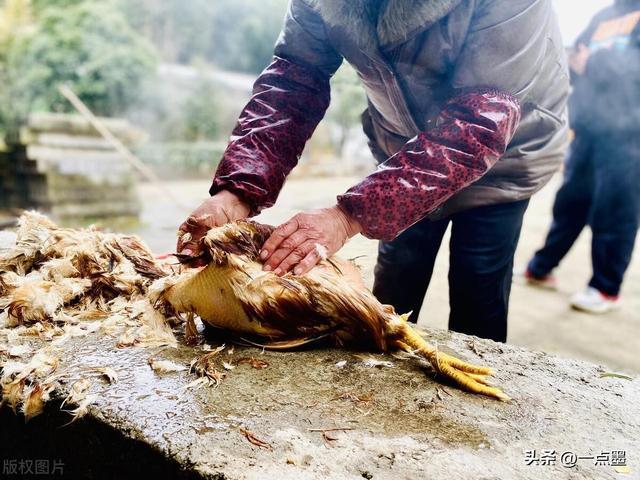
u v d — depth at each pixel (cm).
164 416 125
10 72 1251
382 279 268
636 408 138
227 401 132
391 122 213
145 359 156
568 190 508
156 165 1786
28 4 1312
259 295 155
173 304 170
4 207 990
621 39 436
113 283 203
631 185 448
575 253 746
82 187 916
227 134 2123
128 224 877
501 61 155
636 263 698
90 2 1451
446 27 157
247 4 2430
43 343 168
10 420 148
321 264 162
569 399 142
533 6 152
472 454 114
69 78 1343
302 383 143
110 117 1475
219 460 108
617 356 372
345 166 2095
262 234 170
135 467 119
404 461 110
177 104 1955
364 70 186
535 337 409
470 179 158
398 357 163
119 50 1409
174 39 2359
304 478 103
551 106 204
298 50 197
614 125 444
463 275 234
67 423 132
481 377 146
